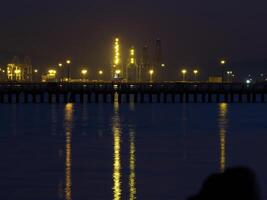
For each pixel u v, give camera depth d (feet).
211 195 27.58
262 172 334.44
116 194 267.39
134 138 547.08
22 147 468.75
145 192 272.10
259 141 520.42
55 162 377.09
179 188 282.77
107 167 354.33
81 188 281.13
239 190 27.50
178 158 398.83
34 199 253.65
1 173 328.70
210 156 411.34
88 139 537.65
